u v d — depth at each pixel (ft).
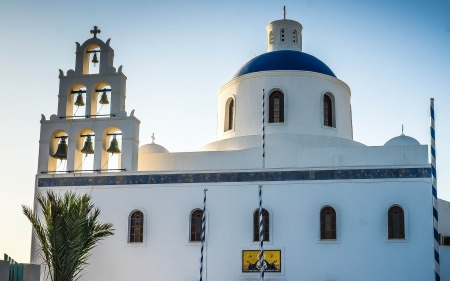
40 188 107.04
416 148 107.24
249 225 99.30
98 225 92.38
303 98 117.29
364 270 95.09
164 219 102.01
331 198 98.07
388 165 97.81
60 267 87.04
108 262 101.96
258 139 114.11
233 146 115.24
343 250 96.12
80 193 105.29
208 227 100.17
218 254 99.09
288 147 109.50
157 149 122.11
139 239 102.47
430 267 93.97
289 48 129.80
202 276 98.78
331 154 108.17
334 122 119.14
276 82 118.11
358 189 97.76
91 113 109.40
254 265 97.86
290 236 97.76
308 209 98.22
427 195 96.12
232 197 100.68
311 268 96.27
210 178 102.06
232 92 122.21
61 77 111.34
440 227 111.55
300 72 118.42
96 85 110.93
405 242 94.99
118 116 108.17
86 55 113.09
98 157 106.83
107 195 104.47
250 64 125.08
